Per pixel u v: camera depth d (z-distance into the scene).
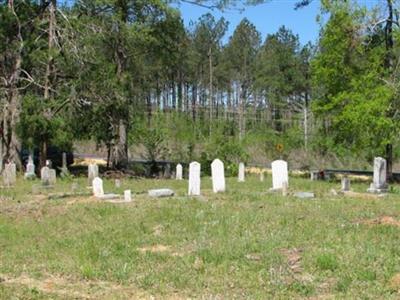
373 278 9.95
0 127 38.75
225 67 88.06
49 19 37.31
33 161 38.31
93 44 37.81
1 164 38.16
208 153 47.50
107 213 17.38
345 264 10.70
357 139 36.31
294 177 38.84
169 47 42.81
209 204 18.62
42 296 9.52
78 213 17.55
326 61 36.72
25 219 17.05
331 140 41.59
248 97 92.44
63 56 36.69
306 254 11.45
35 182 30.77
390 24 36.44
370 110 33.62
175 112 72.88
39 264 11.93
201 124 67.62
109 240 13.82
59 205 19.42
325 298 9.16
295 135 53.81
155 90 89.56
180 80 93.38
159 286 10.05
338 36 36.12
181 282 10.16
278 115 88.06
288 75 85.69
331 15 36.25
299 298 9.19
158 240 13.63
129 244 13.37
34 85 38.25
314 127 54.94
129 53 41.91
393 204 19.11
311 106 39.16
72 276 10.89
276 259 11.24
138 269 11.12
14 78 37.28
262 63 84.19
